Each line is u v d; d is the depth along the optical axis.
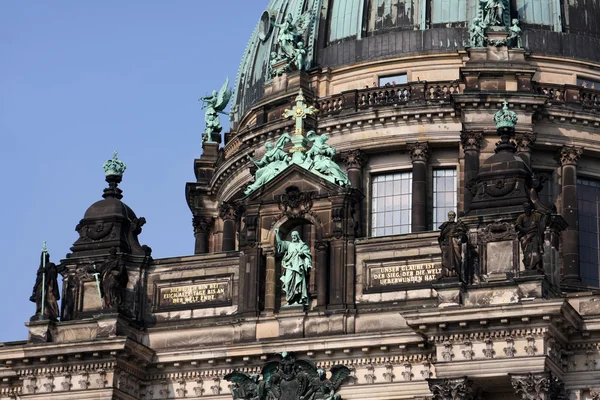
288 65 148.25
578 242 137.75
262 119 148.38
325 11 151.00
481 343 112.88
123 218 126.94
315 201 122.81
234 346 120.38
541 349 111.38
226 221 150.62
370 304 120.00
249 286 122.62
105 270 124.25
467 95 139.38
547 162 140.88
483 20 143.25
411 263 120.00
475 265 116.31
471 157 138.75
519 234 115.44
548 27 145.88
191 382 122.50
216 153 158.50
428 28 146.12
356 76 146.50
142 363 122.56
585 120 140.75
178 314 124.88
